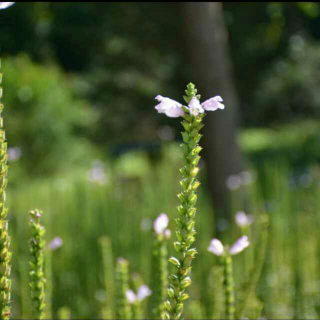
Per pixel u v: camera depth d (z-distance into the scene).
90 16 31.62
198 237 6.85
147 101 33.53
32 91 18.08
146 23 32.84
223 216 8.30
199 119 1.61
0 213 1.64
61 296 5.59
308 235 6.98
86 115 21.11
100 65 33.22
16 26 26.53
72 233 6.98
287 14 32.84
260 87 31.91
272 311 5.36
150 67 33.59
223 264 2.54
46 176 17.58
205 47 8.43
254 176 9.85
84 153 19.56
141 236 6.48
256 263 3.24
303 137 21.03
